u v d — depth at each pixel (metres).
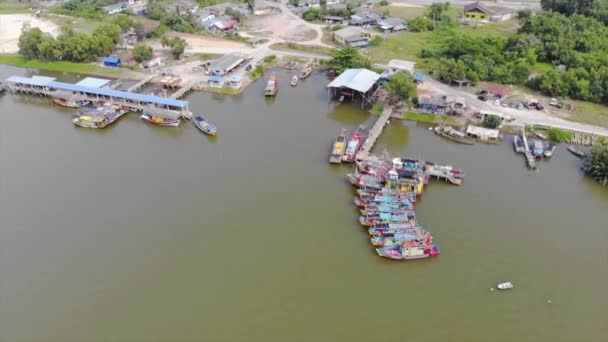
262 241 89.56
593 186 105.25
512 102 139.62
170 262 84.69
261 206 98.56
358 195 101.81
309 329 72.50
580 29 185.00
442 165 110.00
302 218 95.38
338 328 72.69
